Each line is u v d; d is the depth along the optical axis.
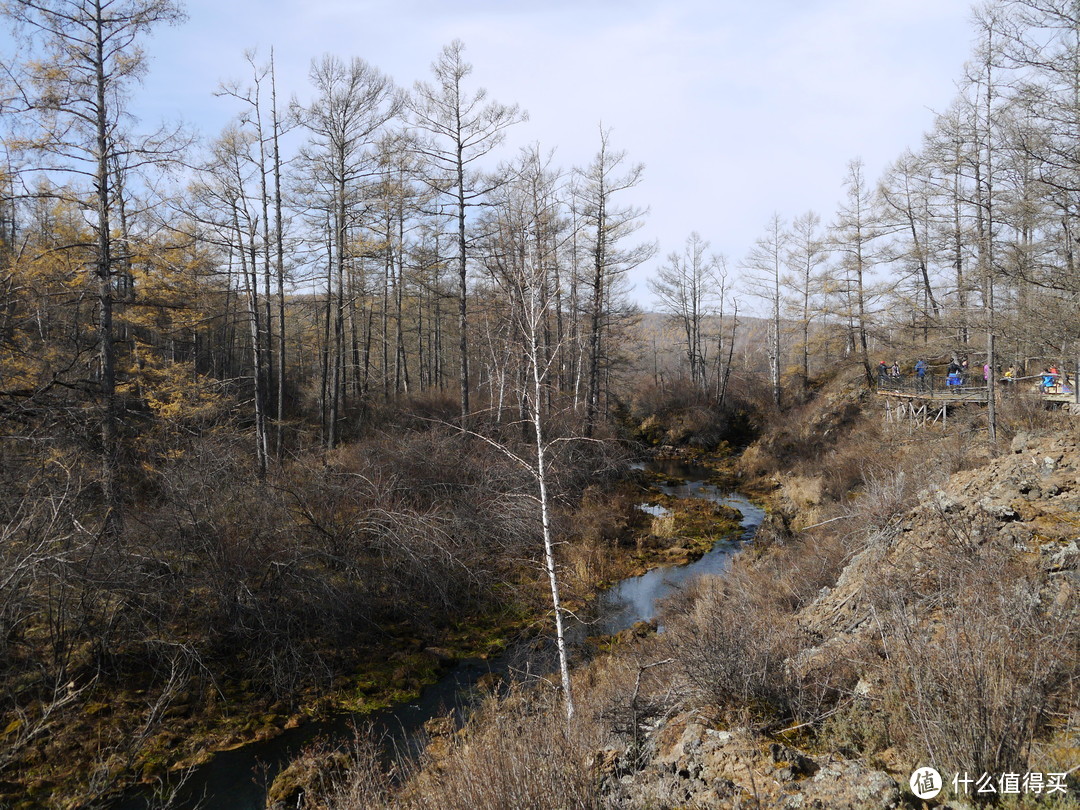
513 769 4.52
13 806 7.36
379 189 20.75
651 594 14.66
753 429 37.38
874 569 8.29
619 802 4.38
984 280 13.92
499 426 18.84
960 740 3.94
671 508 22.52
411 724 9.50
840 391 30.52
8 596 8.09
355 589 12.24
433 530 13.69
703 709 5.79
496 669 11.33
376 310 35.25
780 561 12.81
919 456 16.75
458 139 20.70
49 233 13.58
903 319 25.80
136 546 10.42
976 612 4.98
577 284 24.30
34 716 8.41
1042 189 12.12
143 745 8.55
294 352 35.12
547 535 9.10
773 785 4.28
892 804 3.79
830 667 5.98
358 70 19.62
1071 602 5.45
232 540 11.35
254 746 8.95
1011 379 19.36
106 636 9.52
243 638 10.71
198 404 16.55
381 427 22.25
